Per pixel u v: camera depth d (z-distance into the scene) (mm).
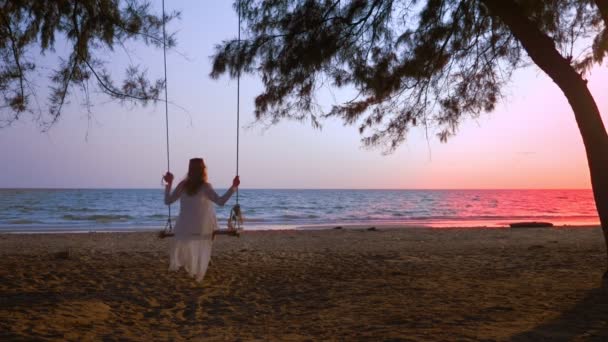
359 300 6531
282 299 6707
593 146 6992
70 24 7586
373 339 4605
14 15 7496
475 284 7527
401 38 8750
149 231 24156
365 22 8297
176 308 6148
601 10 7242
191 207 6641
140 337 4766
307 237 18438
